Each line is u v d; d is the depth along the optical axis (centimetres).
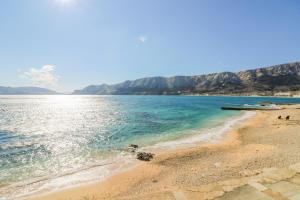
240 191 656
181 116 4684
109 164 1600
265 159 1415
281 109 5562
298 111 4816
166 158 1680
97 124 3759
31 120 4562
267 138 2184
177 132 2791
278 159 1381
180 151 1862
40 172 1470
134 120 4141
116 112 6044
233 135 2478
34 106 9600
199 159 1627
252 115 4578
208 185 716
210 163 1502
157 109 6825
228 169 1301
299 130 2448
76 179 1330
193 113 5325
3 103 12231
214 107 7338
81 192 1148
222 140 2248
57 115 5569
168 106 8188
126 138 2548
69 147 2170
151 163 1584
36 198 1088
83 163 1645
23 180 1328
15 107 8944
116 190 1160
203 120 3919
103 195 1105
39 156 1859
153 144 2183
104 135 2775
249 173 952
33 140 2542
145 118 4444
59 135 2841
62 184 1259
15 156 1867
